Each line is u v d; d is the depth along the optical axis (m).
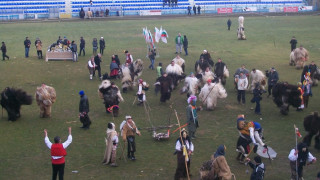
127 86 23.83
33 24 58.97
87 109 18.00
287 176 13.51
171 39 44.53
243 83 21.31
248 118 19.38
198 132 17.66
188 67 30.59
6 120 19.23
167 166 14.37
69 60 33.31
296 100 19.39
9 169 14.13
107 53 36.38
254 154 15.22
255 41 42.38
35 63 32.22
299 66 29.55
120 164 14.58
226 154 15.25
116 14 71.12
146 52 36.81
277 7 74.88
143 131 17.78
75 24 58.50
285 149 15.70
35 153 15.52
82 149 15.91
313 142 16.33
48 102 19.30
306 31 48.44
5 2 70.88
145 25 56.50
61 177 12.65
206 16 67.62
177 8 75.50
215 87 20.50
